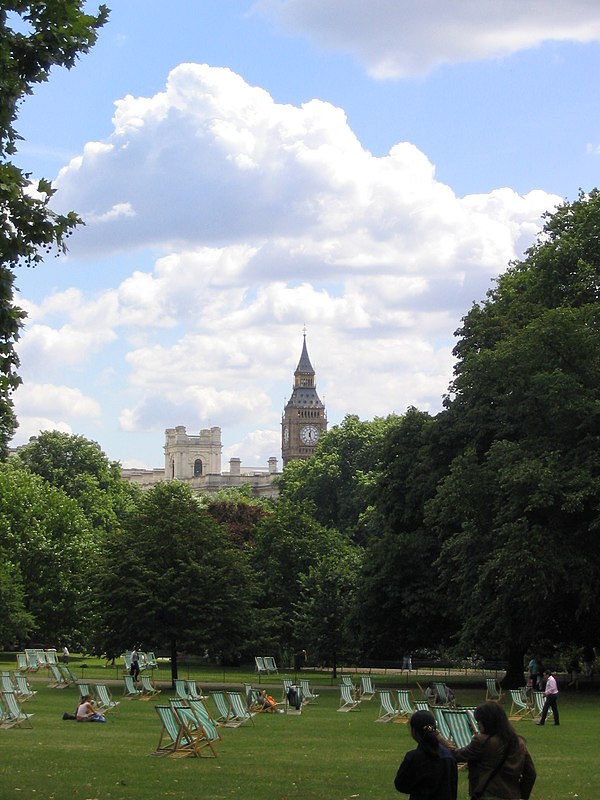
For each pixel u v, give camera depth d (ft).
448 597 214.07
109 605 210.18
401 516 230.89
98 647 212.84
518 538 174.09
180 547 211.41
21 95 81.00
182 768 91.81
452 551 198.39
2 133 81.30
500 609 183.32
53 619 316.19
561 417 181.06
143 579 210.38
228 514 423.23
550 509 179.32
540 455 181.47
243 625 214.07
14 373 87.92
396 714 148.25
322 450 576.20
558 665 282.15
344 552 326.85
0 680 158.10
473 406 214.07
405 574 221.25
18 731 125.08
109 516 433.48
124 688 203.82
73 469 465.88
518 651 210.79
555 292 218.79
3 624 264.72
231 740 118.52
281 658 306.55
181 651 213.87
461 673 280.72
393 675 269.03
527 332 191.72
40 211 82.99
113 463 501.97
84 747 107.96
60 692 196.95
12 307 82.94
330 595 254.68
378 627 227.20
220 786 81.05
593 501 177.78
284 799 75.15
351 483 542.98
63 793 75.97
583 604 176.45
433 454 220.43
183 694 154.92
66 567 317.42
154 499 222.07
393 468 233.35
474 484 188.14
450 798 49.49
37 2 82.23
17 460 456.86
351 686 171.73
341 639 252.21
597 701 183.42
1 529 314.14
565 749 111.86
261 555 317.01
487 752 51.03
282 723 142.20
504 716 51.67
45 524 325.01
